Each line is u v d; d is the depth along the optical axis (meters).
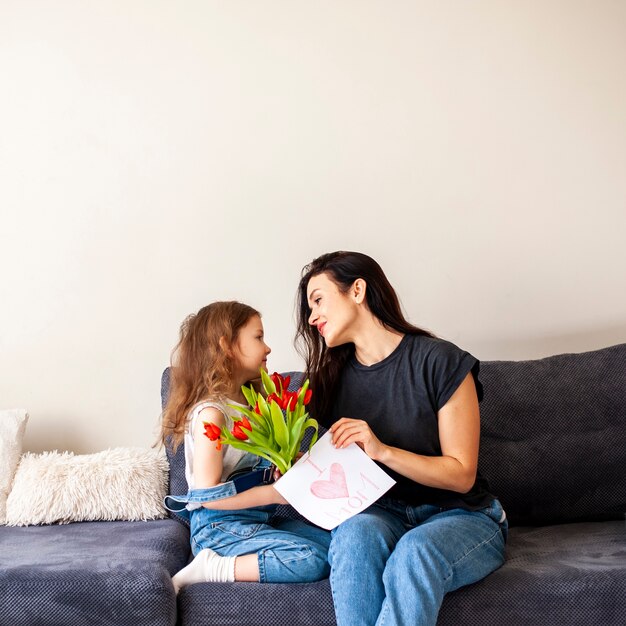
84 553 1.86
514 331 2.65
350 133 2.62
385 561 1.66
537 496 2.19
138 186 2.60
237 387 2.09
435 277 2.63
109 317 2.60
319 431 2.19
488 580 1.70
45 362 2.60
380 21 2.63
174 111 2.61
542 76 2.65
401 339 1.95
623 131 2.66
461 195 2.64
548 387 2.26
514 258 2.64
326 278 1.95
